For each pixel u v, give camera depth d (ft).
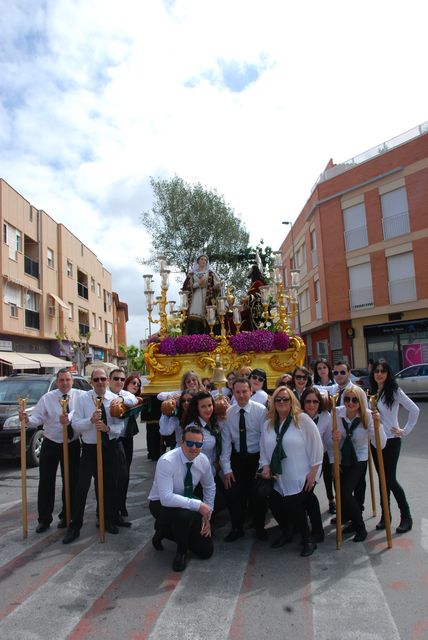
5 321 76.54
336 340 87.97
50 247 96.12
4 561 14.94
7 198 78.23
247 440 17.20
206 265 32.42
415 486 21.95
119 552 15.49
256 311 32.55
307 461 15.34
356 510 15.67
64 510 18.37
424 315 74.79
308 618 11.02
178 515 13.97
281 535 15.96
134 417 21.98
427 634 10.24
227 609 11.54
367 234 80.23
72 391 18.90
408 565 13.67
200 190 81.97
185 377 19.75
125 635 10.56
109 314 144.66
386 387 16.99
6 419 29.71
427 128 74.33
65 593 12.64
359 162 82.64
